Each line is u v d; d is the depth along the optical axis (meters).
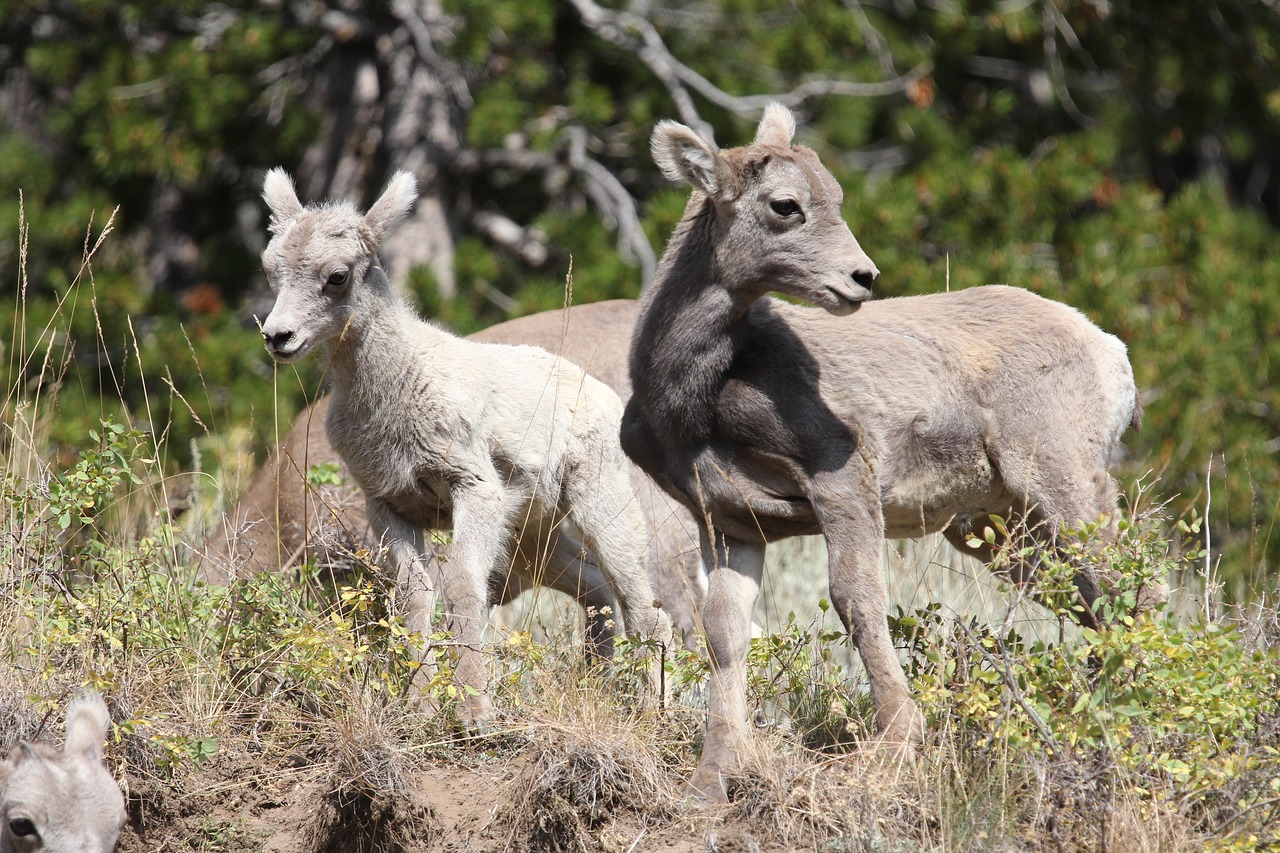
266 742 15.80
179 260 44.12
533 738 15.23
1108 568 15.40
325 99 42.88
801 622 22.88
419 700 15.91
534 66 39.03
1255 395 35.03
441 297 36.22
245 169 43.41
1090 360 17.02
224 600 17.08
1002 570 16.78
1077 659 14.46
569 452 18.53
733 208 15.36
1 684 15.61
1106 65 48.25
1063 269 37.31
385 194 17.36
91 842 12.62
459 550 16.98
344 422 17.45
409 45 41.56
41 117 45.62
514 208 43.75
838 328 16.19
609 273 36.03
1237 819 13.71
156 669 16.19
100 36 40.19
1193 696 14.04
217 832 14.97
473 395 17.44
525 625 19.25
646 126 40.72
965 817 13.55
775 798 14.22
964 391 16.41
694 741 15.86
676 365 15.49
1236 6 46.09
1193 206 39.47
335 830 14.87
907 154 45.97
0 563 16.72
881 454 15.84
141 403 35.25
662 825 14.38
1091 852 13.40
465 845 14.59
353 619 16.55
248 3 40.91
